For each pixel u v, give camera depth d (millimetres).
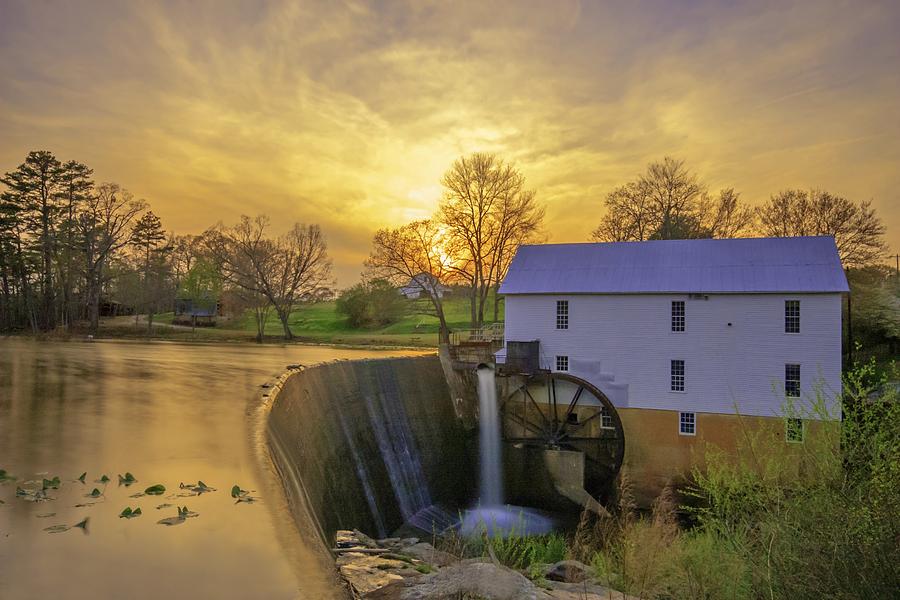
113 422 13969
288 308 66250
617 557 12461
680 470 31797
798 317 30031
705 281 32125
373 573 8109
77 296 73500
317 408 23016
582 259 36688
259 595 5855
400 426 30797
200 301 87000
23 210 63531
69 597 5621
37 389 18984
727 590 9672
